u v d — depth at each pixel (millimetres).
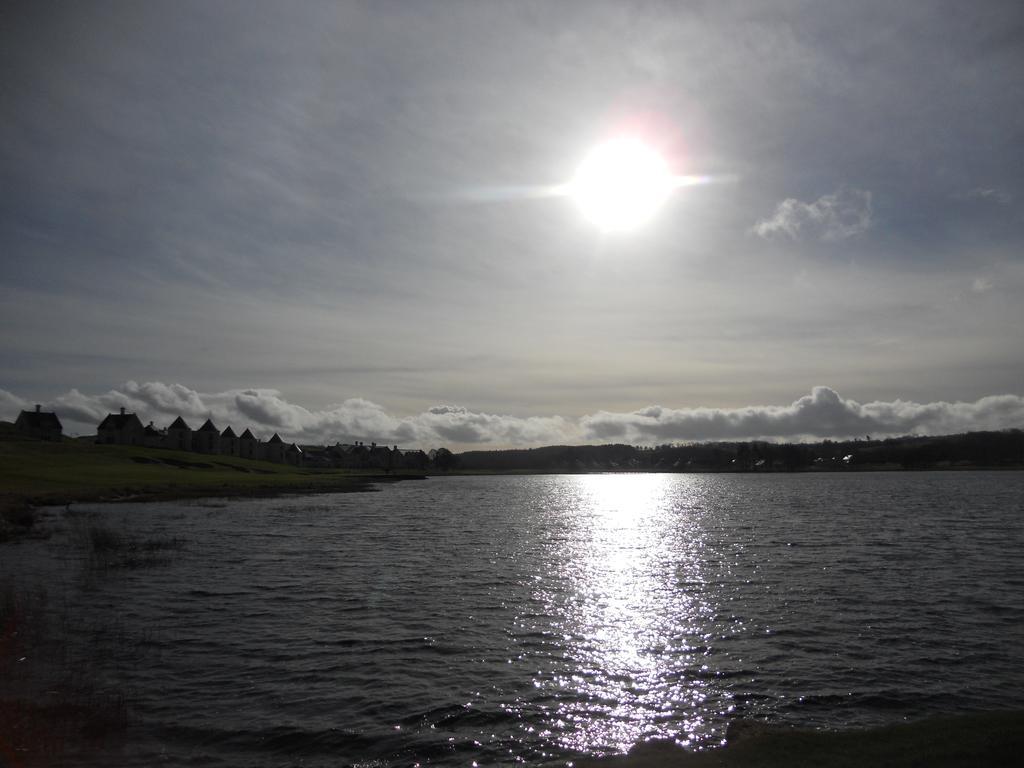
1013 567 31438
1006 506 75688
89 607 22031
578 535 48844
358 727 12914
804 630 20094
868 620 21219
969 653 17703
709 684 15445
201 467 135750
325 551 36938
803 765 10625
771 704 14211
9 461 96250
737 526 54844
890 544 40656
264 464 179000
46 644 17750
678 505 89312
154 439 191500
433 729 12867
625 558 35844
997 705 14156
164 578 27391
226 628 19891
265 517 57156
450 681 15570
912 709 13945
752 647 18375
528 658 17375
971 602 23703
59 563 29797
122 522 48562
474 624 20844
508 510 76375
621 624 20938
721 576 29672
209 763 11344
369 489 120000
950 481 170000
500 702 14273
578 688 15172
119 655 17047
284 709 13766
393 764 11438
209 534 43469
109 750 11688
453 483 183375
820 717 13516
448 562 33750
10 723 12531
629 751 11867
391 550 38000
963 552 36812
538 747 12078
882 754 10906
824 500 92188
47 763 11062
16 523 42156
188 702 14039
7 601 20703
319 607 22875
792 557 35438
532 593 25797
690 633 19859
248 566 30938
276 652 17641
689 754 11484
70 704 13562
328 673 16031
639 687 15242
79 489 71250
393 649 18047
